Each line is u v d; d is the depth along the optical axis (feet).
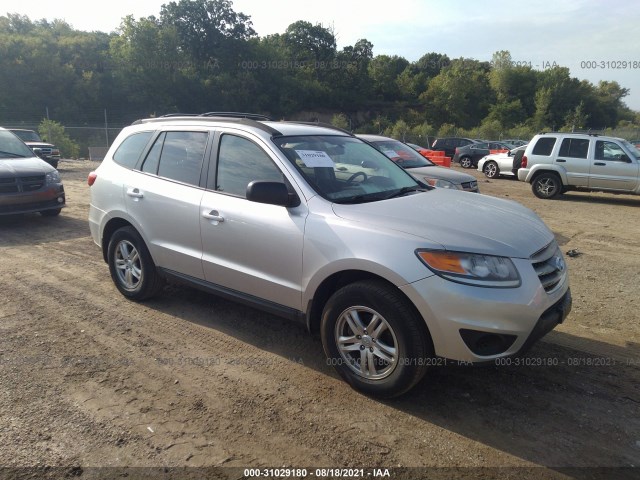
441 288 9.64
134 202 15.53
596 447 9.46
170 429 9.85
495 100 265.75
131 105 195.00
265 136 13.01
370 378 10.87
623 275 20.62
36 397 10.87
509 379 11.89
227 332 14.34
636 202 42.91
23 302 16.37
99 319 15.10
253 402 10.80
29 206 27.73
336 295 11.00
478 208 12.33
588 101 236.43
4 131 31.24
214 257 13.47
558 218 34.63
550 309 10.54
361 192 12.73
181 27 231.71
